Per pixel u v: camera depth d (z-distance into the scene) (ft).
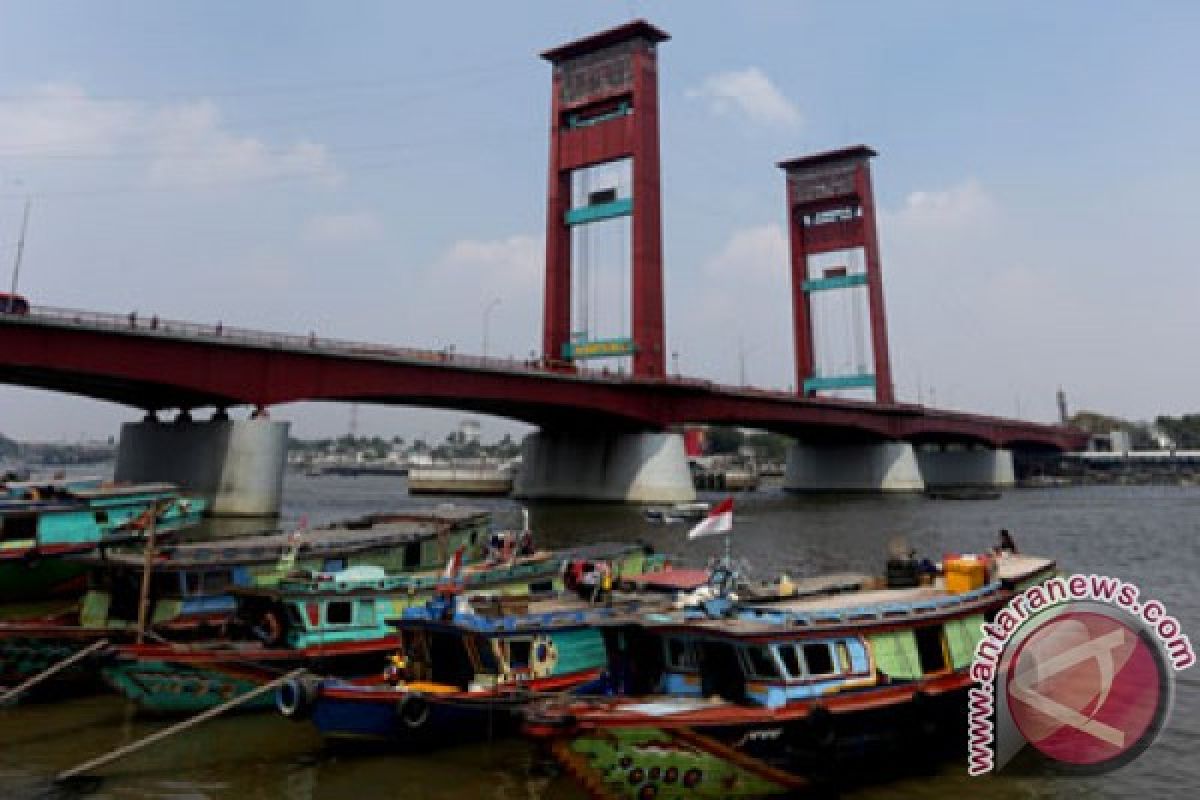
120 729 60.54
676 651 52.80
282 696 52.90
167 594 72.59
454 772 52.44
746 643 48.91
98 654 61.77
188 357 192.24
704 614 53.47
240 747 56.80
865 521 234.17
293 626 65.77
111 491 116.37
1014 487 528.63
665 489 300.61
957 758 55.93
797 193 439.22
